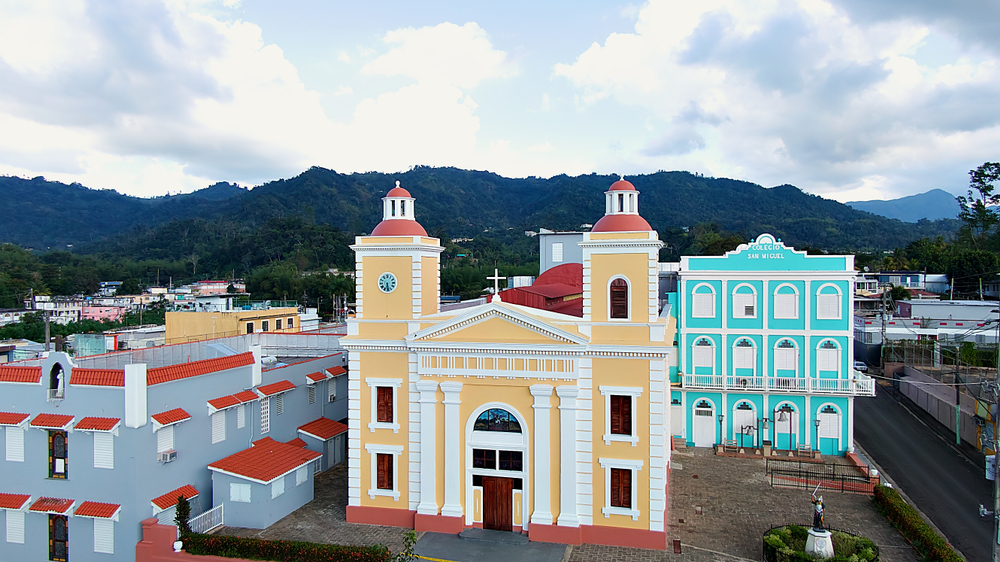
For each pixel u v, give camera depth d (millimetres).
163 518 25453
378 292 28344
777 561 22844
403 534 26578
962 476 35125
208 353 34031
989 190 100500
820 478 33594
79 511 24453
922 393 49844
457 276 126875
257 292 131375
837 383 38188
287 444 31719
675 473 34781
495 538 25672
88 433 25016
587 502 25609
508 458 26531
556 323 26562
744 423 39688
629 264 25828
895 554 24375
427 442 27062
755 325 39844
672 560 23938
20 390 25938
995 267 85312
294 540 25938
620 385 25250
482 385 26578
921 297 86312
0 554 26266
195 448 27422
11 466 26047
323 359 37750
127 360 30703
